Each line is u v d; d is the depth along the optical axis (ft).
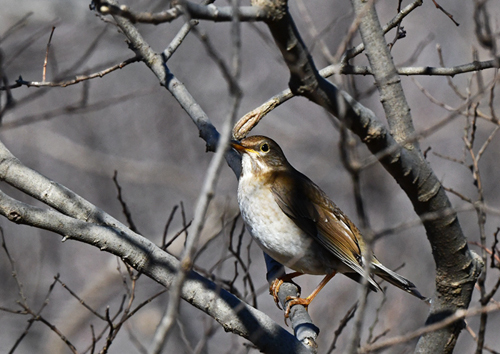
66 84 25.95
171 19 16.16
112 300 57.11
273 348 20.71
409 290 27.07
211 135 29.50
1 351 52.95
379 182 63.31
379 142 18.83
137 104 68.74
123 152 68.18
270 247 28.91
